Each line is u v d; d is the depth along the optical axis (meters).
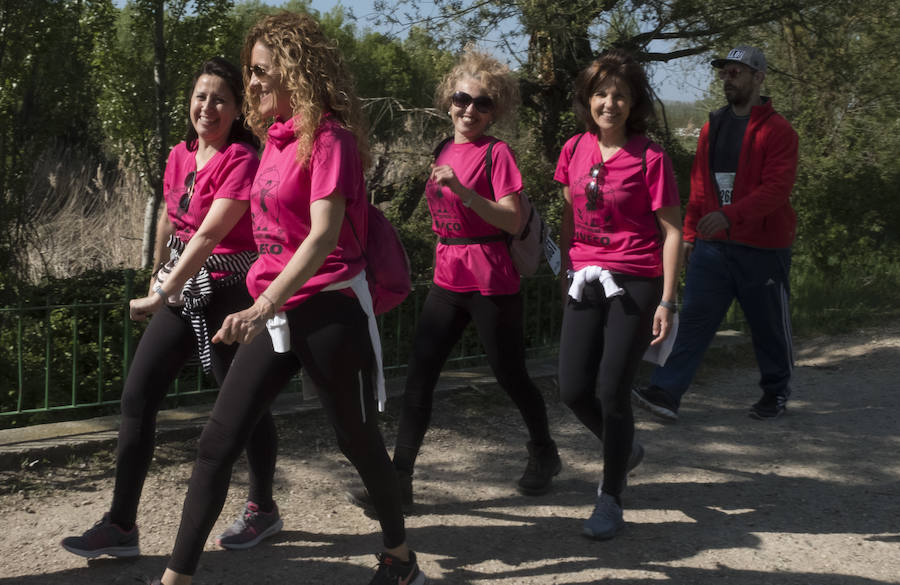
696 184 5.21
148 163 10.47
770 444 4.77
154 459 4.20
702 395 5.77
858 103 12.06
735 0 9.57
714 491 4.07
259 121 2.87
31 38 6.83
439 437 4.81
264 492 3.40
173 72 10.71
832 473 4.32
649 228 3.52
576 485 4.16
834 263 9.44
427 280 6.62
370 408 2.78
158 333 3.15
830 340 7.27
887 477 4.27
